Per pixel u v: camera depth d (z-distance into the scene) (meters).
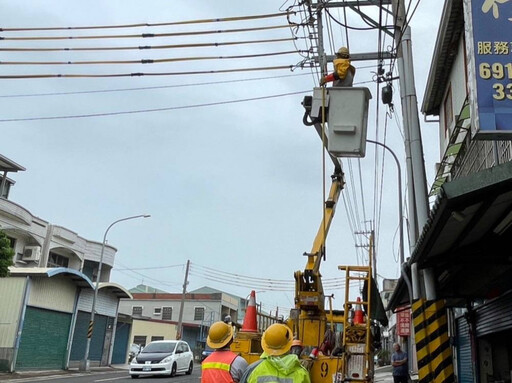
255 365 4.78
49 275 23.55
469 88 5.90
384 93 10.09
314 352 9.79
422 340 8.16
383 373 32.31
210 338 5.74
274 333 4.84
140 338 50.28
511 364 11.24
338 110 7.00
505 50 5.77
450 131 14.88
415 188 8.34
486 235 6.45
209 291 76.56
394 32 8.97
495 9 5.89
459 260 6.90
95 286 27.53
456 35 13.55
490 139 5.77
